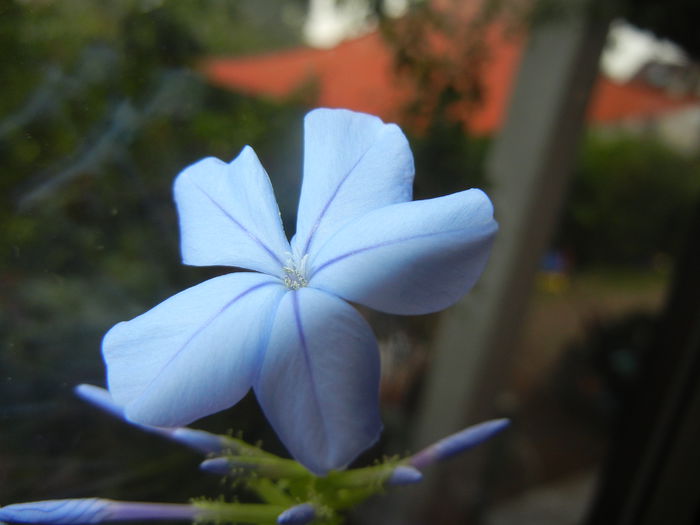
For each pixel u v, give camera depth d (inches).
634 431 3.9
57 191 2.5
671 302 4.0
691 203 18.0
